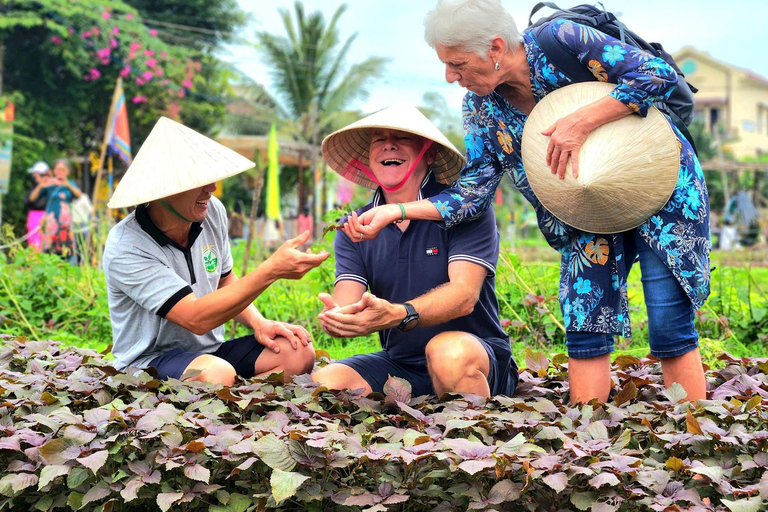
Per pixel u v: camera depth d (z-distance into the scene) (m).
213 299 3.45
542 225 3.68
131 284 3.57
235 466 2.79
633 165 3.23
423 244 3.64
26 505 2.89
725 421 2.97
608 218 3.34
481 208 3.55
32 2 22.11
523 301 6.42
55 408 3.18
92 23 23.23
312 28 31.03
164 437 2.71
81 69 23.56
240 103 30.20
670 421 3.05
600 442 2.73
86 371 3.73
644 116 3.25
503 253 6.73
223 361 3.65
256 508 2.62
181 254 3.72
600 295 3.53
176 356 3.72
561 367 4.22
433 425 2.92
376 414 3.17
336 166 3.86
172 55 25.14
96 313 6.82
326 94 31.73
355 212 3.57
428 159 3.71
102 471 2.76
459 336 3.42
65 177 11.66
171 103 25.62
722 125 51.22
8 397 3.35
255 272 3.40
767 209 29.94
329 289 6.86
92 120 25.25
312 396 3.24
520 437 2.59
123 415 2.83
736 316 6.48
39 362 4.01
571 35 3.26
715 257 10.68
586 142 3.27
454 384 3.36
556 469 2.48
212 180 3.49
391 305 3.25
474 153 3.66
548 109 3.35
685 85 3.39
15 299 6.80
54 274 7.19
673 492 2.48
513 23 3.31
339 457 2.64
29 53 23.05
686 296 3.40
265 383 3.57
